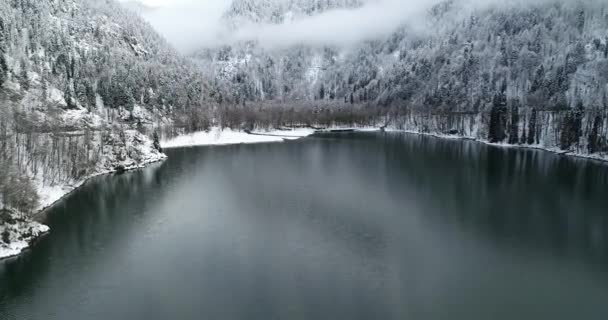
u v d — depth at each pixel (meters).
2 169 79.31
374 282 64.12
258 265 69.00
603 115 182.00
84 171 125.62
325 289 61.91
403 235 83.00
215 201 104.44
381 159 168.00
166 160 162.62
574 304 59.34
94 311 55.69
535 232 85.56
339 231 84.69
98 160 136.50
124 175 133.25
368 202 104.62
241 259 71.25
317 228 86.25
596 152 171.88
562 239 82.00
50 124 132.25
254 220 90.38
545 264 71.25
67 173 113.56
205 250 74.69
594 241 81.06
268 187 118.56
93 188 116.25
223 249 75.19
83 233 81.94
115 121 194.25
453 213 96.81
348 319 54.44
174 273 66.12
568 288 63.69
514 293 61.88
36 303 57.47
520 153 187.12
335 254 73.81
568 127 187.25
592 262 72.12
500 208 100.94
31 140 110.12
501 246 78.50
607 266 70.75
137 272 66.38
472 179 131.50
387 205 102.25
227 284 62.94
